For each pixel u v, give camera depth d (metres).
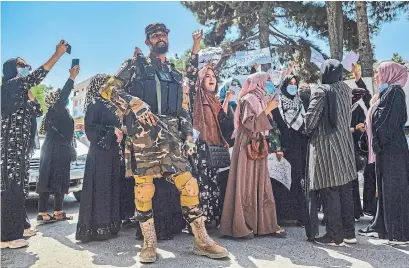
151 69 3.11
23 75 3.49
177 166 2.97
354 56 4.15
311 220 3.33
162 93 3.07
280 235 3.55
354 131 4.11
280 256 2.95
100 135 3.45
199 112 3.70
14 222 3.19
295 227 3.98
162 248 3.19
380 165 3.37
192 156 3.52
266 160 3.59
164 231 3.45
